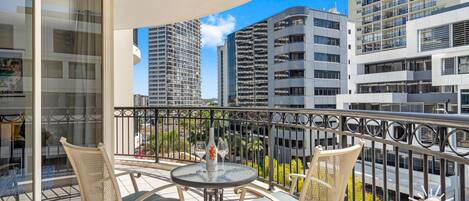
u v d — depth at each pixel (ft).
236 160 14.21
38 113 8.27
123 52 25.34
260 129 13.00
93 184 6.66
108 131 10.91
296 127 10.96
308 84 61.98
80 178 6.93
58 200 9.02
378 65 48.34
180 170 8.39
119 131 22.66
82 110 10.02
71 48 9.65
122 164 17.79
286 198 8.05
